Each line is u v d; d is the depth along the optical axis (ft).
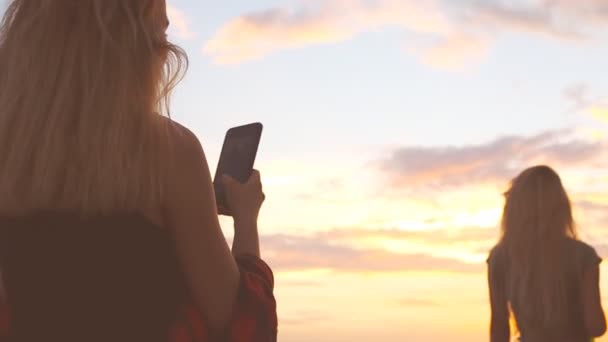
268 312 4.16
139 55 4.09
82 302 3.84
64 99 3.94
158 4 4.26
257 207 4.66
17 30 4.16
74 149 3.89
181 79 4.27
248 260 4.36
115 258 3.87
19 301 3.88
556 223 12.31
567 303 12.18
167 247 4.00
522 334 12.61
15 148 3.94
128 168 3.88
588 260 12.10
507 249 12.76
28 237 3.90
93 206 3.85
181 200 4.01
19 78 4.04
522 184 12.65
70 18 4.10
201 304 4.07
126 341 3.85
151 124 3.99
